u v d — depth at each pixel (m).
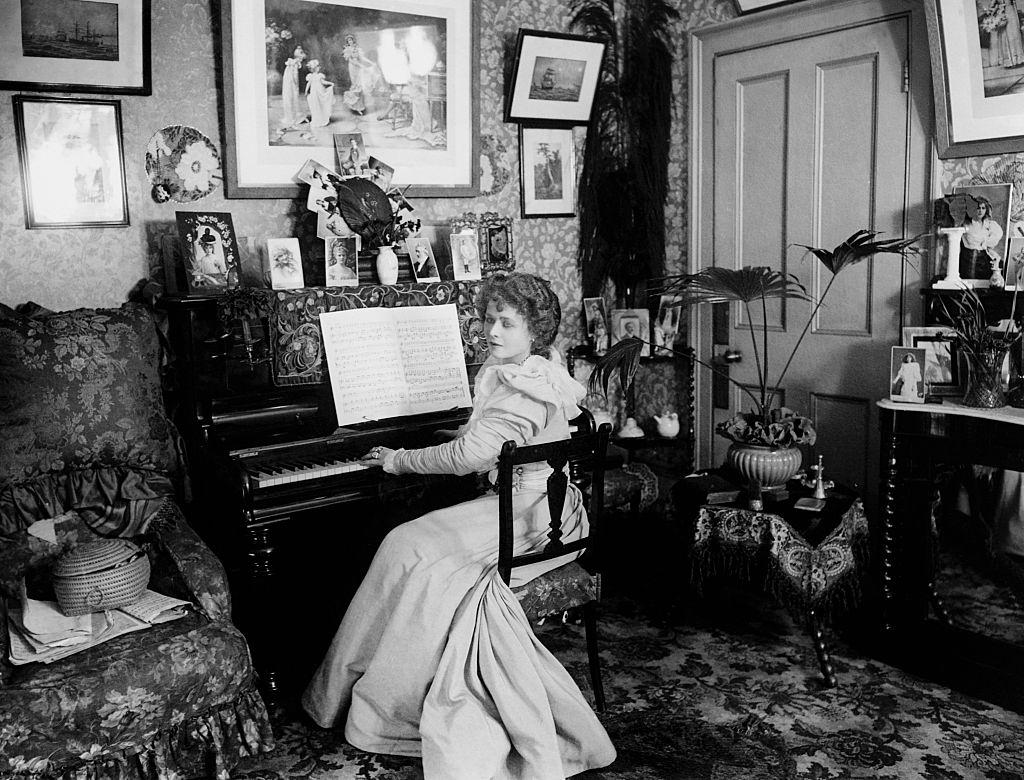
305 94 3.43
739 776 2.54
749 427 3.29
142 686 2.23
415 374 3.29
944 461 3.01
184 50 3.21
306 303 3.15
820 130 3.84
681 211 4.45
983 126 3.28
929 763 2.59
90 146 3.06
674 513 3.55
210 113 3.30
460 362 3.40
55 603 2.46
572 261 4.39
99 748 2.19
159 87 3.18
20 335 2.69
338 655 2.73
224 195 3.35
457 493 3.50
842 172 3.79
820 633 3.06
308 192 3.47
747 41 4.05
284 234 3.48
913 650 3.12
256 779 2.53
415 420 3.28
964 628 3.00
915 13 3.47
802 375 4.04
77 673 2.18
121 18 3.02
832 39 3.76
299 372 3.14
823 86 3.81
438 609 2.54
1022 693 2.86
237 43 3.25
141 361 2.90
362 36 3.53
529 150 4.14
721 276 3.39
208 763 2.47
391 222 3.46
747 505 3.22
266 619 2.87
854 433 3.87
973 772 2.54
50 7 2.90
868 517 3.83
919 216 3.56
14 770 2.08
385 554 2.69
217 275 3.15
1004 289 3.22
